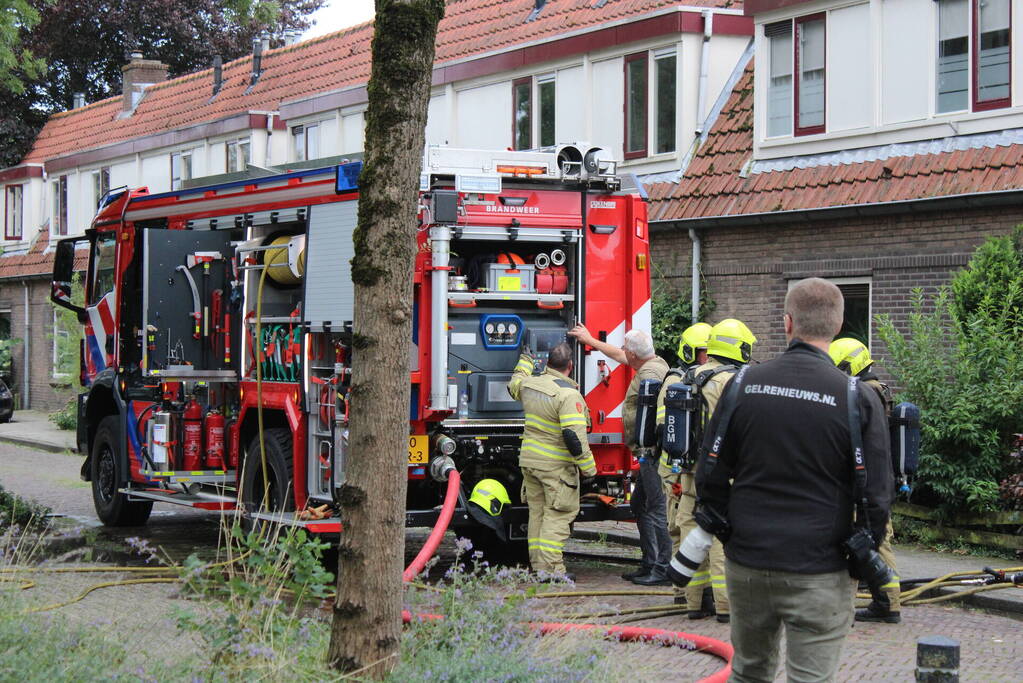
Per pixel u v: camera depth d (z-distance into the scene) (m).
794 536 4.43
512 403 9.81
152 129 30.55
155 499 11.60
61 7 36.00
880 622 8.20
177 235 11.19
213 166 27.42
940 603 8.91
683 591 8.59
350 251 9.52
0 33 15.11
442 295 9.42
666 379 8.53
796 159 15.55
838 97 15.13
